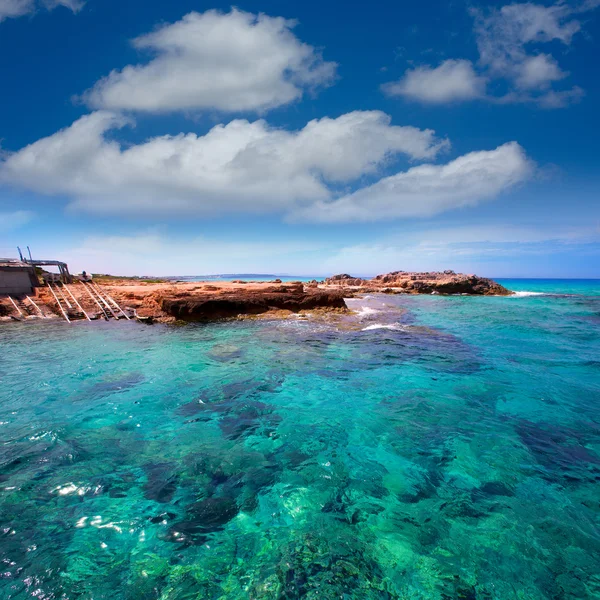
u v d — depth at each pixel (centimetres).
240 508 496
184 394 948
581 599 358
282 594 359
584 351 1412
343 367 1194
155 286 3291
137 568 391
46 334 1800
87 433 721
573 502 510
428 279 5484
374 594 360
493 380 1056
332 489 542
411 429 744
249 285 3216
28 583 366
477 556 411
